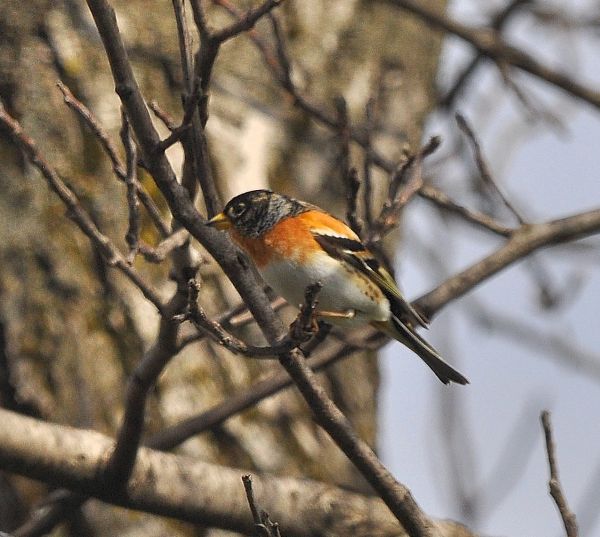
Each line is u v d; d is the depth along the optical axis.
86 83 11.70
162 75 12.05
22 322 10.94
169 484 8.70
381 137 13.27
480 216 11.30
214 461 10.81
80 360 10.87
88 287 11.09
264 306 7.62
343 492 9.48
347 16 13.52
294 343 7.18
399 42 13.91
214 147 12.05
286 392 11.48
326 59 13.20
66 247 11.19
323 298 9.46
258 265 9.59
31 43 11.68
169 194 7.39
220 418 9.93
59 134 11.46
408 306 9.49
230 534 10.58
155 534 10.41
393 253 13.41
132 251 7.70
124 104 7.20
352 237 9.48
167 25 12.22
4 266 11.09
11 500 10.55
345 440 7.75
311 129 12.73
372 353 12.73
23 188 11.28
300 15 13.27
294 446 11.26
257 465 10.96
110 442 8.52
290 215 9.56
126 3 12.16
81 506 10.02
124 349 10.97
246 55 12.65
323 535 9.19
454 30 13.83
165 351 7.91
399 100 13.63
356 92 13.23
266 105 12.58
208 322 7.15
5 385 10.74
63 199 7.53
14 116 11.46
